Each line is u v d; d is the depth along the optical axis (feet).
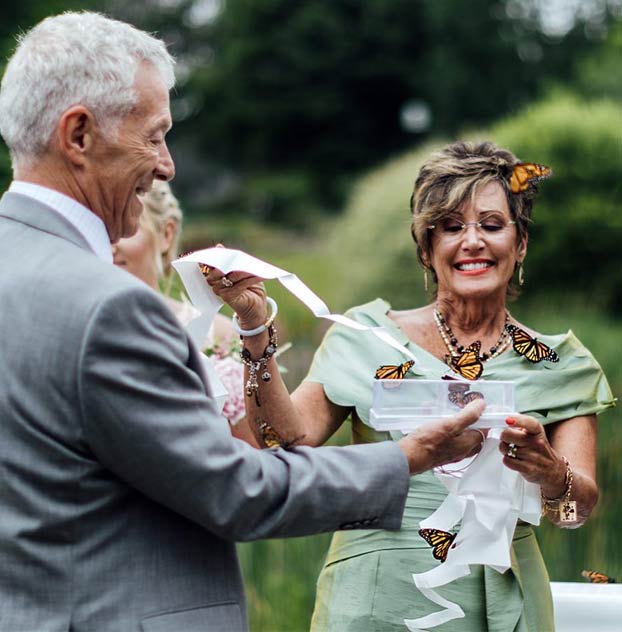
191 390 8.02
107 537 7.89
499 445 9.53
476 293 10.99
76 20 8.42
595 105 44.93
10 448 7.83
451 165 11.05
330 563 11.12
